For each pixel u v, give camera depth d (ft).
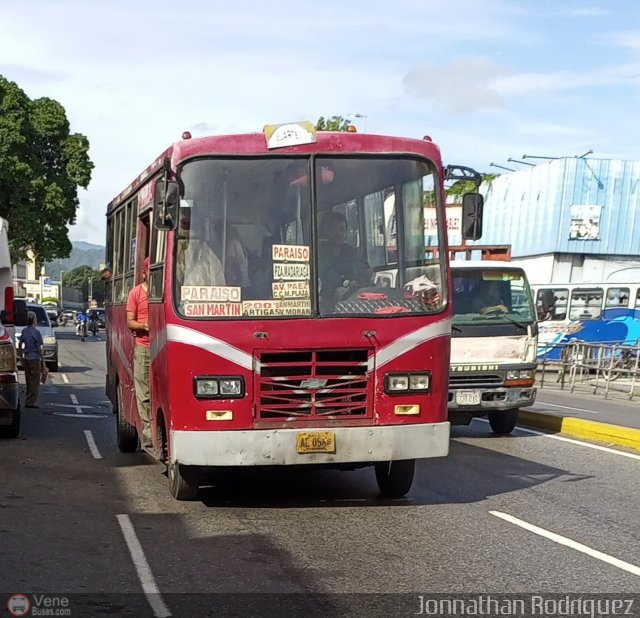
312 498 29.32
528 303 45.11
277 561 21.62
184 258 25.75
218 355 25.31
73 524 25.27
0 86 144.97
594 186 122.11
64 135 150.92
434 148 27.66
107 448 40.32
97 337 188.96
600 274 123.34
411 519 26.32
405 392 26.20
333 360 25.93
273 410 25.50
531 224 129.18
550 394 71.15
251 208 26.12
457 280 44.70
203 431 25.18
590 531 25.00
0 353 41.22
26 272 347.36
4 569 20.70
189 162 26.16
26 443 41.16
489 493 30.45
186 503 28.37
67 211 149.59
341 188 26.61
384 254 26.63
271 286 25.76
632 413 56.08
